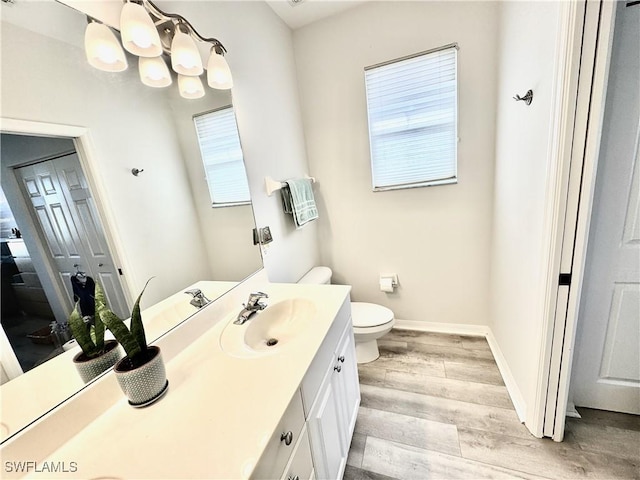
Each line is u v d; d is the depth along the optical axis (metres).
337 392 1.19
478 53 1.78
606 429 1.37
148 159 1.03
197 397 0.80
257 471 0.60
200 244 1.25
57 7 0.76
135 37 0.92
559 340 1.21
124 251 0.92
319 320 1.16
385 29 1.94
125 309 0.91
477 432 1.43
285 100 2.06
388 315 1.98
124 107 0.95
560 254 1.12
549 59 1.08
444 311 2.33
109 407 0.79
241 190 1.55
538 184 1.22
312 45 2.14
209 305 1.25
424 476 1.25
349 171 2.29
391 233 2.31
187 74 1.17
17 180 0.65
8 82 0.65
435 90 1.95
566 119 1.00
